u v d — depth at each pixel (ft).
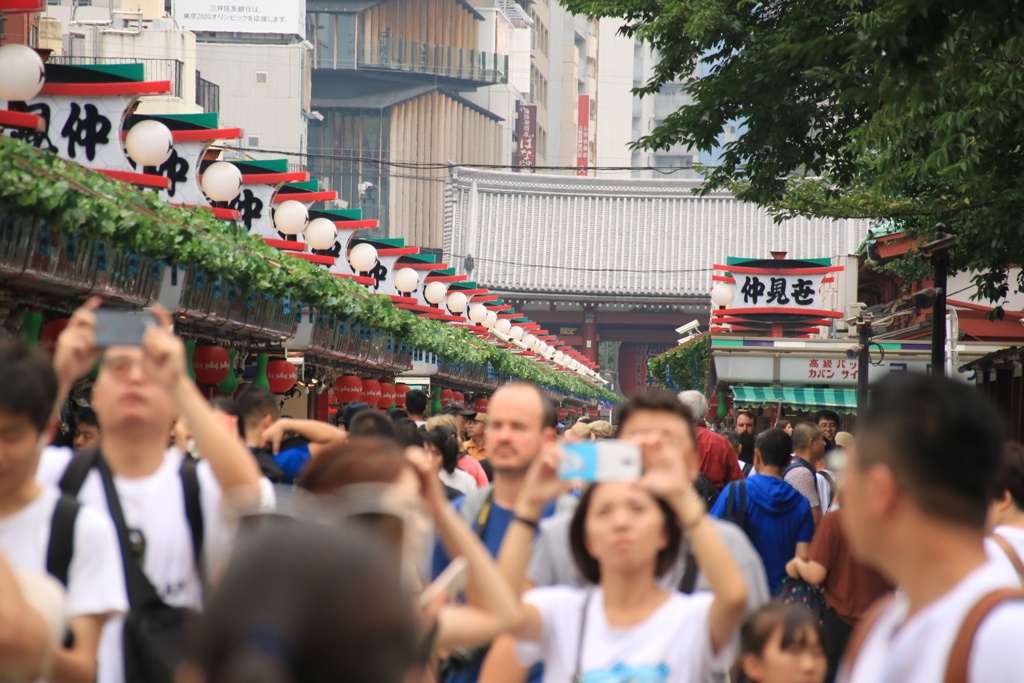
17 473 28.07
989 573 19.31
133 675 29.40
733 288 265.34
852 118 144.66
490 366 298.56
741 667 37.96
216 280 109.29
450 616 26.45
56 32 276.21
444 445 71.46
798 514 65.67
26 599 24.58
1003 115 99.71
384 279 192.65
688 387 524.11
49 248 80.02
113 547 29.53
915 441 19.85
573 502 44.93
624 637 30.81
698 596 31.27
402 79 647.56
